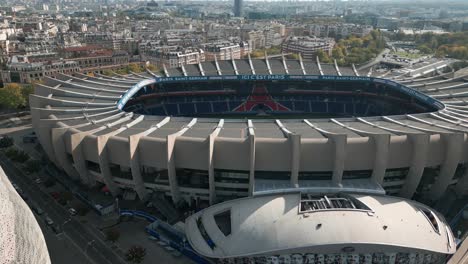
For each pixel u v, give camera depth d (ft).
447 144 285.23
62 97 431.43
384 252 233.35
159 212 304.91
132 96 504.02
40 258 97.40
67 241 278.26
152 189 312.09
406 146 282.97
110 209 309.83
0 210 88.63
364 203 256.11
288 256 233.96
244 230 243.40
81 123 343.87
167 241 273.75
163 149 284.82
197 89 567.59
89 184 327.06
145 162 295.48
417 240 235.81
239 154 279.90
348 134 298.97
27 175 375.04
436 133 289.12
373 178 285.23
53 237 282.15
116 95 437.58
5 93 563.89
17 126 521.65
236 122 350.43
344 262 236.63
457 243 258.78
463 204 314.55
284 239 232.32
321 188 273.13
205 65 587.68
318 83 578.66
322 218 241.14
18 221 94.17
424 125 334.85
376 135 274.36
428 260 240.53
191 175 302.45
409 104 508.94
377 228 236.02
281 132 310.86
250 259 237.45
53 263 256.32
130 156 283.38
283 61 599.98
